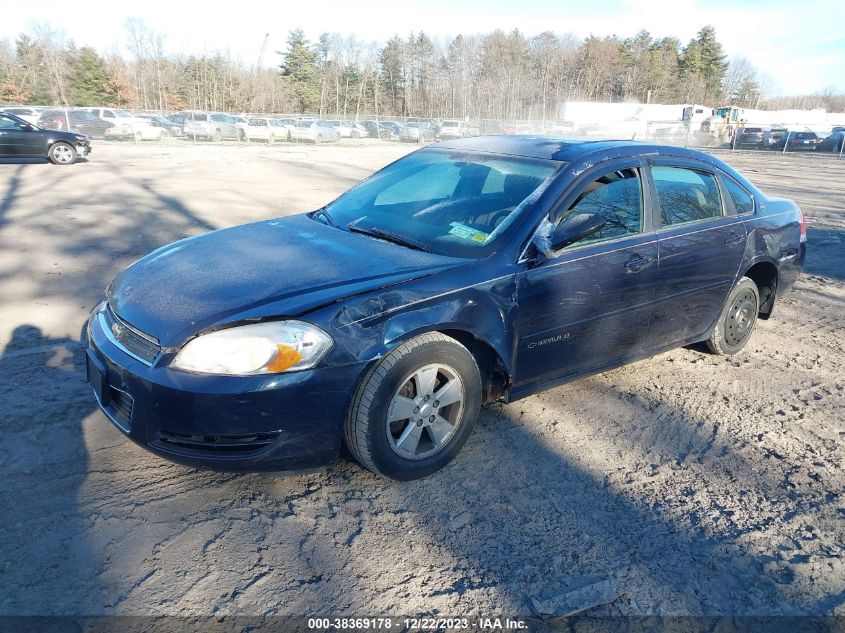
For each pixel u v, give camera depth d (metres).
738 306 4.64
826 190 16.36
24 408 3.48
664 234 3.85
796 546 2.70
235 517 2.70
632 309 3.72
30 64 65.31
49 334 4.59
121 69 68.56
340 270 2.96
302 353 2.56
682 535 2.73
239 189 12.72
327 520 2.71
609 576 2.46
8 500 2.70
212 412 2.49
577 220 3.19
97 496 2.77
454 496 2.92
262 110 73.38
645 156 3.91
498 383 3.33
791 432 3.70
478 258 3.13
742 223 4.41
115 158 19.41
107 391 2.78
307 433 2.63
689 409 3.93
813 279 7.37
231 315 2.60
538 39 90.62
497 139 4.23
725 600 2.38
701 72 94.31
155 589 2.28
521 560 2.53
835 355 4.98
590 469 3.20
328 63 83.12
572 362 3.56
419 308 2.81
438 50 86.25
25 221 8.62
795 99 106.56
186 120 32.81
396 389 2.78
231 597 2.27
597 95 88.44
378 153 26.19
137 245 7.49
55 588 2.26
